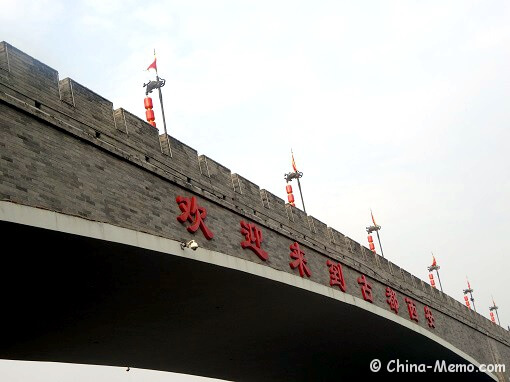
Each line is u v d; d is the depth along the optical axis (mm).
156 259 21531
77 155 19438
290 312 31438
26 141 17859
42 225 17281
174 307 26781
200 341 32594
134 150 22062
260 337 34438
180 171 24031
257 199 28750
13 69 18609
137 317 26859
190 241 21953
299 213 32500
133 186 21266
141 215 21156
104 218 19594
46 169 18188
